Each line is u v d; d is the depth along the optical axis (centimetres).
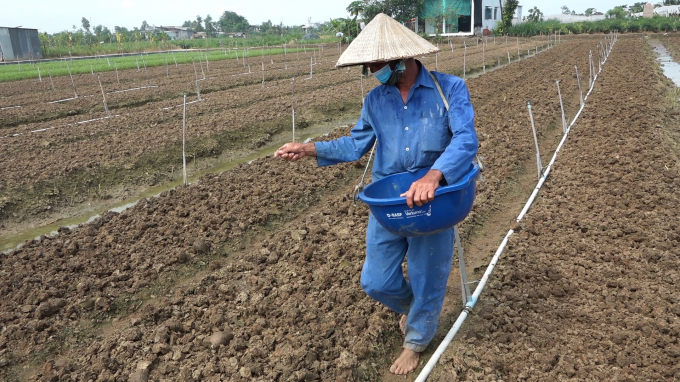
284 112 1136
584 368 311
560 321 362
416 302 309
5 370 346
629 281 404
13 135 956
